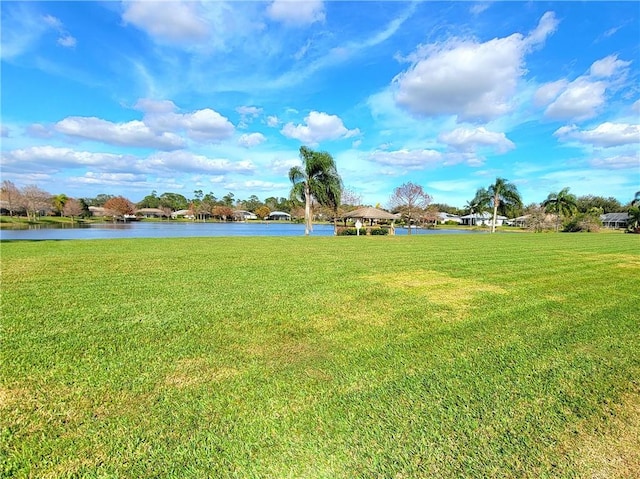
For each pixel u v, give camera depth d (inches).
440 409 93.1
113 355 126.0
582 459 74.9
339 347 137.0
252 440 79.7
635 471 71.6
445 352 132.9
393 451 76.4
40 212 2363.4
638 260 410.6
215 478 68.2
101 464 71.7
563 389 105.0
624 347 139.7
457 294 228.8
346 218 1592.0
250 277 276.1
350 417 89.0
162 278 267.9
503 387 105.7
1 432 81.4
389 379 110.1
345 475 69.5
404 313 184.9
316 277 279.9
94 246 509.0
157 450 75.9
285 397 98.7
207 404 94.5
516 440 80.9
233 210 3282.5
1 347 131.6
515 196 1517.0
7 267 309.1
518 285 258.5
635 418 90.7
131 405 93.6
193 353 129.1
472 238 837.2
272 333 151.8
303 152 1074.7
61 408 91.7
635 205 1755.7
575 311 191.0
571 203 1684.3
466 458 74.5
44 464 71.6
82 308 185.2
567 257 431.2
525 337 150.4
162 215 3454.7
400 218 1555.1
